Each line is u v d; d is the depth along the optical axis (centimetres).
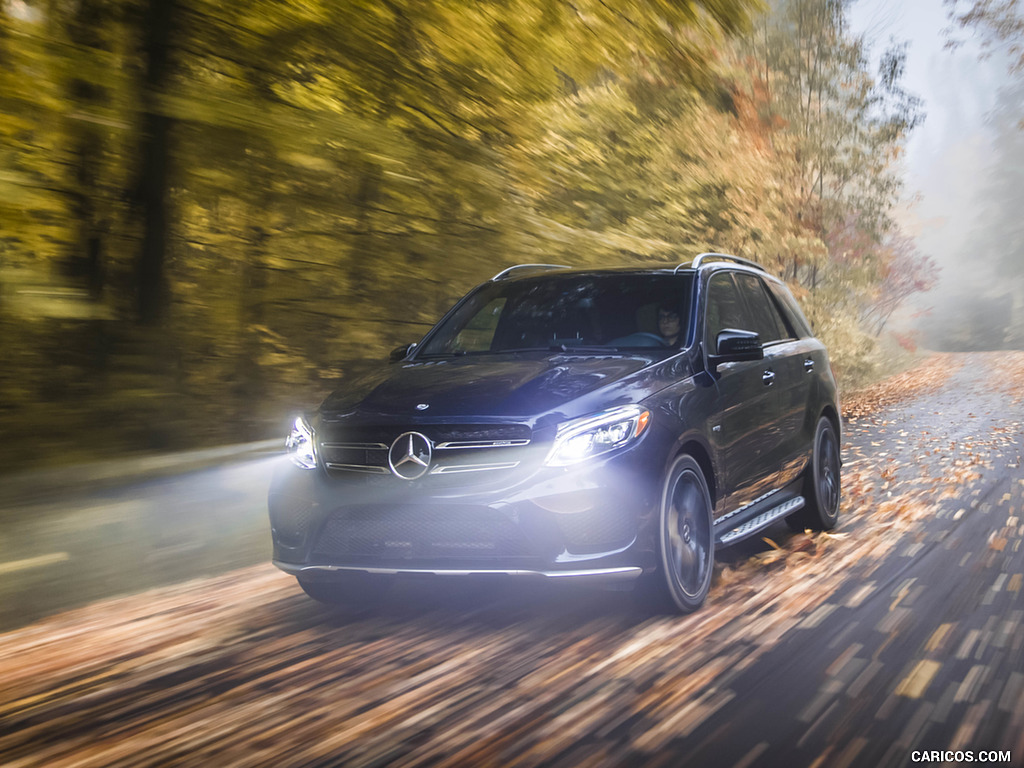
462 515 407
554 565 403
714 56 699
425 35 612
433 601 482
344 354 688
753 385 543
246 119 517
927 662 367
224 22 554
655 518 420
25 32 466
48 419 488
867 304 3025
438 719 328
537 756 295
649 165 1183
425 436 417
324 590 476
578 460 409
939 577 497
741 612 446
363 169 579
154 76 543
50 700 360
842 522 671
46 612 461
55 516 469
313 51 591
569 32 639
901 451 1035
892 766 280
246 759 300
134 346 548
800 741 300
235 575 546
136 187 565
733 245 1529
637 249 817
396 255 668
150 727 330
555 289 568
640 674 365
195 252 636
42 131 512
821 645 392
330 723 328
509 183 704
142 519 510
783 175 1753
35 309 449
